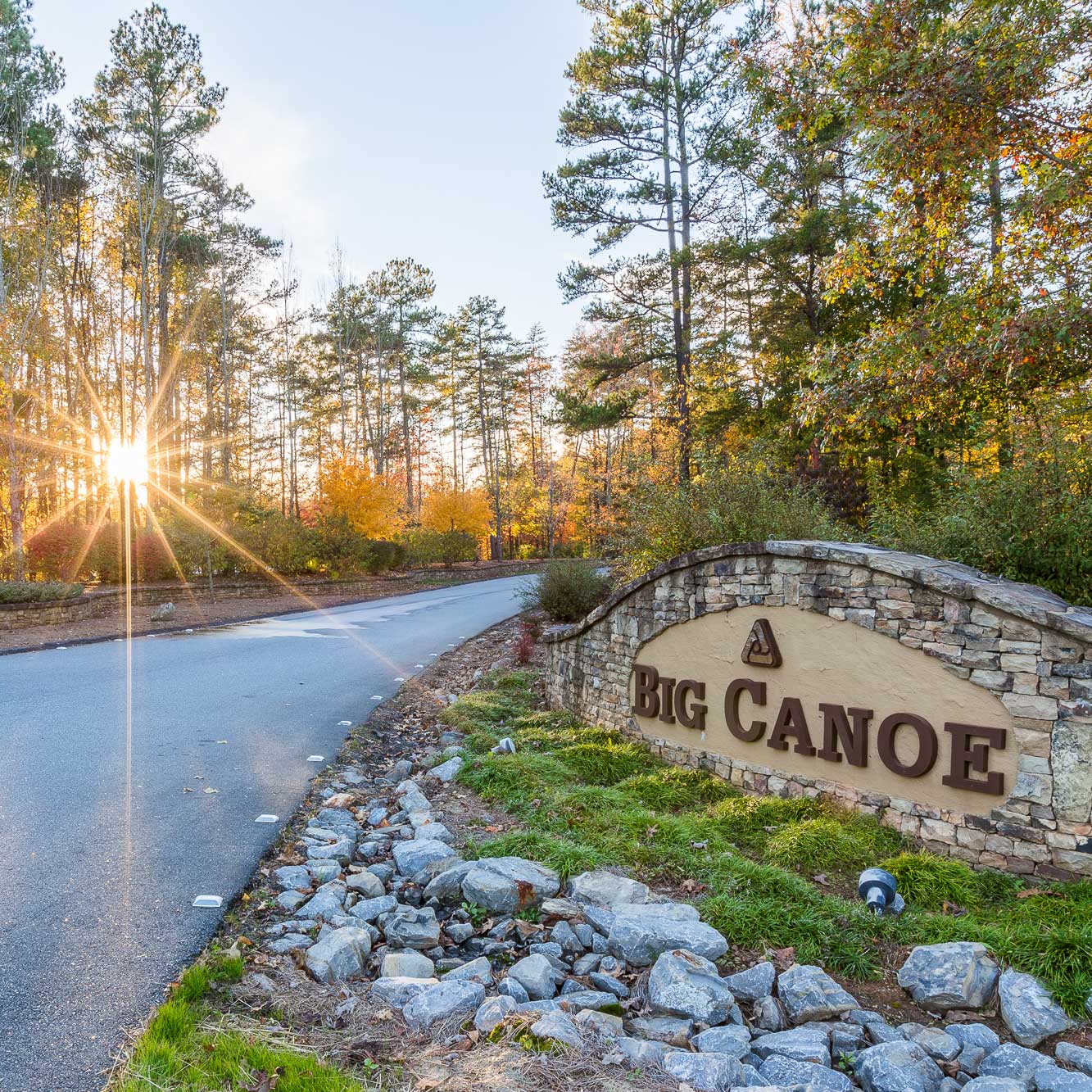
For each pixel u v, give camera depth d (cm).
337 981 347
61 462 2598
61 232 2316
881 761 587
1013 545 702
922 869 500
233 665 1188
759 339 2189
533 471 5659
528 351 5197
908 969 377
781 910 434
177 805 559
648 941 386
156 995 316
